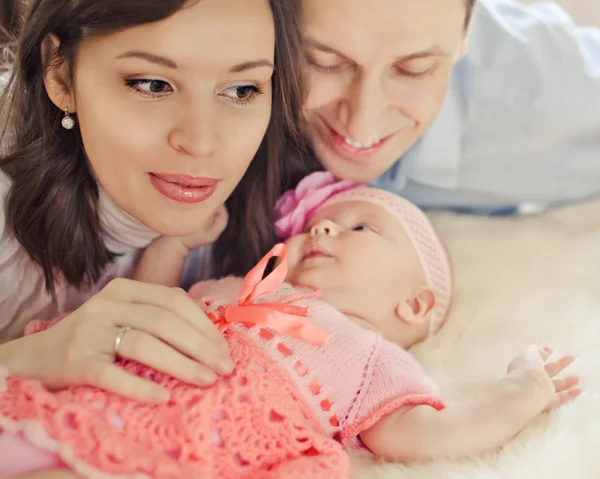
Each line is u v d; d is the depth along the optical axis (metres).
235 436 0.86
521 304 1.25
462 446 0.93
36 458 0.80
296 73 1.09
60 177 1.06
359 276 1.18
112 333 0.87
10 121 1.08
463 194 1.52
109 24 0.85
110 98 0.91
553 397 1.00
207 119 0.92
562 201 1.56
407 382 0.98
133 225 1.14
